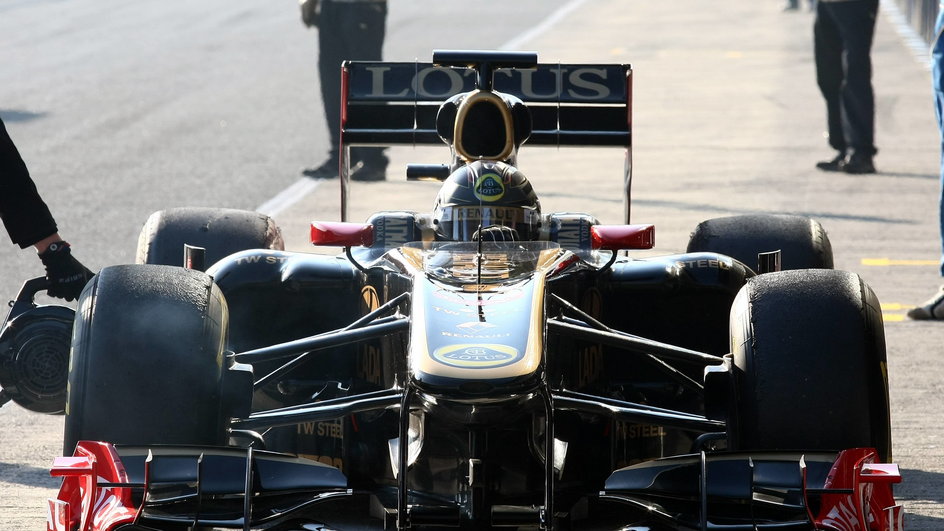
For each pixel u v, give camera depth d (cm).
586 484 1642
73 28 10400
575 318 1725
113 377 1474
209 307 1550
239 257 1953
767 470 1388
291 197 4622
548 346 1616
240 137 5919
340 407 1538
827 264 2152
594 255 1897
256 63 8375
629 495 1435
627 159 2350
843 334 1496
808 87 7312
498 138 1880
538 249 1745
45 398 1766
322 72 4991
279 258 1966
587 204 4472
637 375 1975
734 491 1356
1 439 2350
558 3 12138
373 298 1820
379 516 1594
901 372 2733
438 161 5469
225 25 10431
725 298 1933
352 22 4897
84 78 7806
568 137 2350
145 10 11569
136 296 1520
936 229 4138
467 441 1518
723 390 1530
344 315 1945
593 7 11831
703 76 7788
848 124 5081
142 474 1356
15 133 6038
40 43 9519
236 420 1569
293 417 1553
